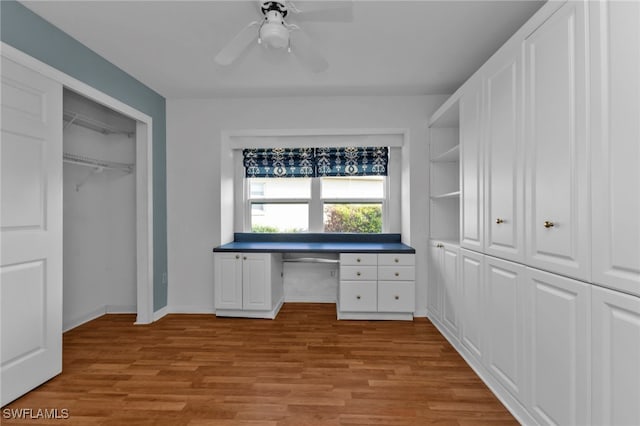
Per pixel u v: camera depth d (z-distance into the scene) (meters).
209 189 3.53
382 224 3.98
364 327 3.09
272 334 2.92
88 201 3.36
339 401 1.88
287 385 2.06
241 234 3.96
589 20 1.23
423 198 3.40
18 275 1.85
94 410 1.79
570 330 1.35
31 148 1.92
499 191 1.90
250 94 3.37
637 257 1.06
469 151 2.33
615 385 1.14
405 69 2.77
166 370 2.25
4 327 1.78
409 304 3.25
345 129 3.44
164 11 1.95
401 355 2.49
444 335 2.87
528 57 1.62
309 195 4.03
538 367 1.56
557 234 1.42
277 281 3.65
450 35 2.22
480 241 2.15
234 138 3.83
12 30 1.83
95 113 3.36
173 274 3.55
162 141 3.44
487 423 1.69
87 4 1.88
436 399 1.91
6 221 1.77
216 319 3.33
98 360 2.40
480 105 2.14
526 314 1.65
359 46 2.37
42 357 2.02
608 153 1.16
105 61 2.58
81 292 3.25
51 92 2.06
